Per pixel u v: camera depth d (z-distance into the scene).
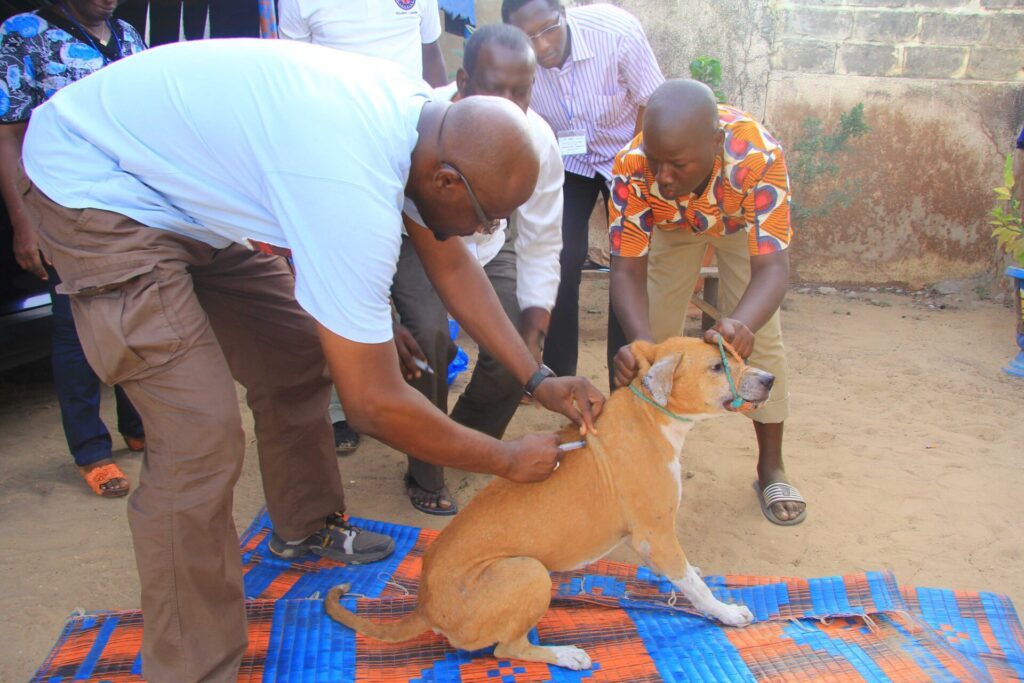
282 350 2.94
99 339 2.27
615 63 4.74
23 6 4.36
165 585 2.36
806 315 7.00
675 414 2.82
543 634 2.90
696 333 6.51
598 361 5.98
